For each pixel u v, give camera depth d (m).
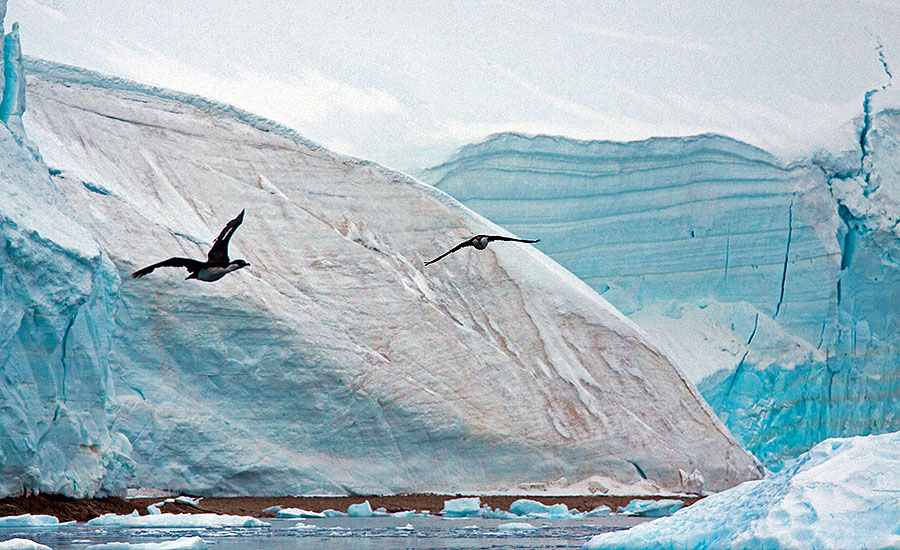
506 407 95.88
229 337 88.38
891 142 151.00
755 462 104.69
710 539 42.81
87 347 74.06
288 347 89.69
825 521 38.69
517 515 79.62
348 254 99.50
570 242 140.12
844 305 145.00
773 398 137.75
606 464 96.56
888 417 143.75
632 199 141.50
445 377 95.25
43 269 69.38
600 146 140.75
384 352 94.69
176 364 86.75
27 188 74.25
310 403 89.38
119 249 87.00
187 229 93.44
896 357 145.25
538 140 140.00
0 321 65.75
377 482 89.19
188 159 100.12
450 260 104.25
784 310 142.38
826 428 141.00
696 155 142.88
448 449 92.75
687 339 136.62
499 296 104.00
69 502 69.56
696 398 104.69
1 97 78.62
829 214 143.25
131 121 100.12
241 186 100.38
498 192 139.38
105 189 90.75
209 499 82.19
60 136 95.19
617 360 103.62
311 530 63.44
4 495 66.25
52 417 69.88
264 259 95.81
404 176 107.44
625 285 141.12
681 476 97.88
